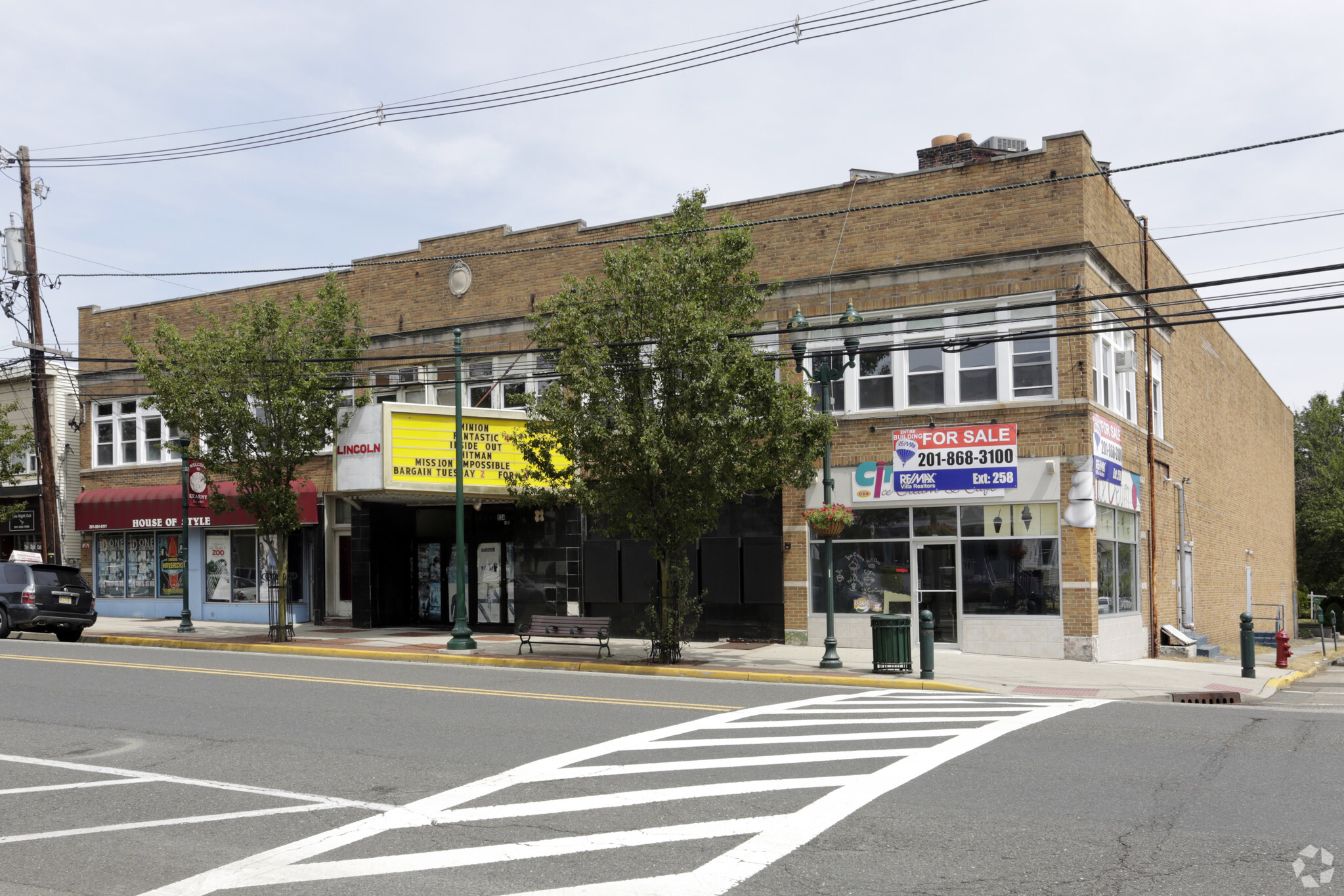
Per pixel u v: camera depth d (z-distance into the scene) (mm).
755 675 17469
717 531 22844
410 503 26922
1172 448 26109
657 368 18219
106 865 6938
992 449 20359
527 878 6520
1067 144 20000
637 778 9234
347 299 26688
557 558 24984
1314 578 57344
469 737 11266
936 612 20906
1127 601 22266
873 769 9500
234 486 28609
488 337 25922
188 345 23250
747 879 6461
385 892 6305
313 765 9914
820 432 18297
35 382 28047
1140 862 6785
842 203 22000
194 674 16672
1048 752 10250
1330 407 59688
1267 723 11984
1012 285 20297
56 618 23875
